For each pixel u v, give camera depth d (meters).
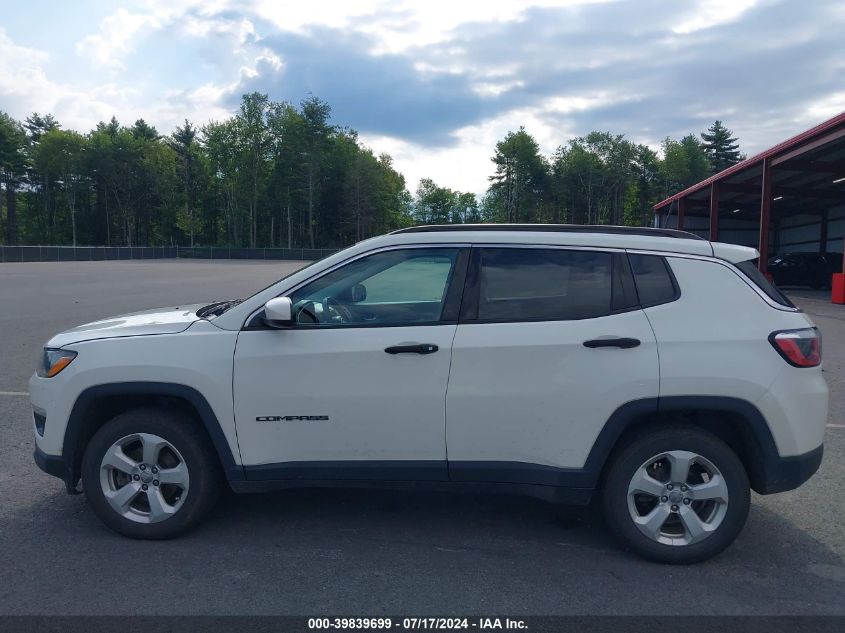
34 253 61.31
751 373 3.75
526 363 3.81
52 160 91.31
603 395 3.77
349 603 3.43
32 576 3.69
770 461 3.81
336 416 3.92
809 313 18.56
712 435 3.85
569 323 3.85
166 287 25.39
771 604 3.46
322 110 89.75
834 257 31.56
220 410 3.97
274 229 98.94
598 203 97.19
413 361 3.87
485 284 3.99
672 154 94.88
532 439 3.85
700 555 3.85
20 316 14.95
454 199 131.25
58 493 4.93
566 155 98.25
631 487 3.86
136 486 4.13
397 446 3.92
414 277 4.09
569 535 4.30
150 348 4.04
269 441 3.98
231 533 4.29
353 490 5.07
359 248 4.15
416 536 4.27
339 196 95.31
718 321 3.84
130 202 95.75
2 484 5.09
